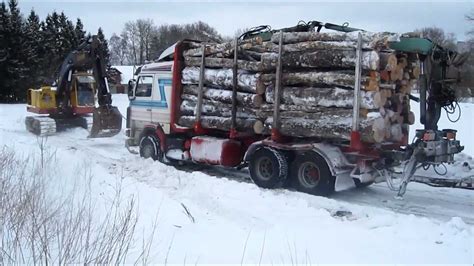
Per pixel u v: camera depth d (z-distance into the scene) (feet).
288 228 22.39
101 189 28.32
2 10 131.03
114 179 31.58
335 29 33.60
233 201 27.53
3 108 108.68
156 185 31.55
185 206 25.52
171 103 39.37
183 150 39.63
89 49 56.24
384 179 30.07
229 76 34.76
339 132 28.96
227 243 19.99
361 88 28.02
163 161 41.52
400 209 27.76
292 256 18.48
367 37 27.55
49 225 18.34
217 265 17.26
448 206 28.35
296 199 27.58
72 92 62.08
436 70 29.84
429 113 29.89
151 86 41.63
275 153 31.94
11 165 28.40
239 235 21.15
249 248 19.36
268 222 23.48
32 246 15.70
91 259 15.65
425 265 17.83
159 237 20.24
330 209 26.84
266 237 20.95
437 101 29.94
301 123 30.60
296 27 33.96
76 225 17.54
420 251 19.40
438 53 29.73
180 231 21.47
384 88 28.37
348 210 26.53
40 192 22.33
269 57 31.96
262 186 32.68
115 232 18.29
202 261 17.62
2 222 18.51
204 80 36.86
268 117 32.76
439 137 29.09
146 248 18.07
